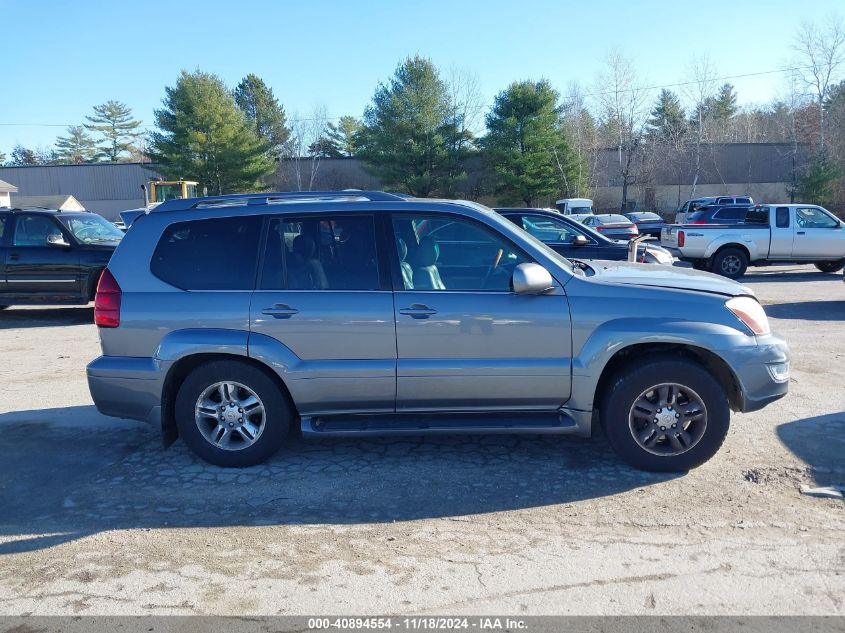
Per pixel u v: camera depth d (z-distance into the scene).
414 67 47.03
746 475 4.52
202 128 49.34
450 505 4.20
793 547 3.62
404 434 4.61
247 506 4.24
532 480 4.52
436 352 4.53
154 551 3.71
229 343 4.55
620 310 4.45
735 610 3.09
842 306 11.81
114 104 98.06
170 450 5.21
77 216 11.95
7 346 9.54
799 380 6.85
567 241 10.78
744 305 4.53
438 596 3.24
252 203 4.82
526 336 4.48
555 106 46.94
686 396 4.49
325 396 4.60
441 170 48.41
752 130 67.56
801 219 16.48
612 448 4.68
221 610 3.17
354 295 4.56
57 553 3.71
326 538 3.83
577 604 3.16
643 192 53.00
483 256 4.65
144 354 4.67
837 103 43.69
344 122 76.44
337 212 4.70
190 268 4.72
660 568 3.45
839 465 4.64
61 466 4.94
